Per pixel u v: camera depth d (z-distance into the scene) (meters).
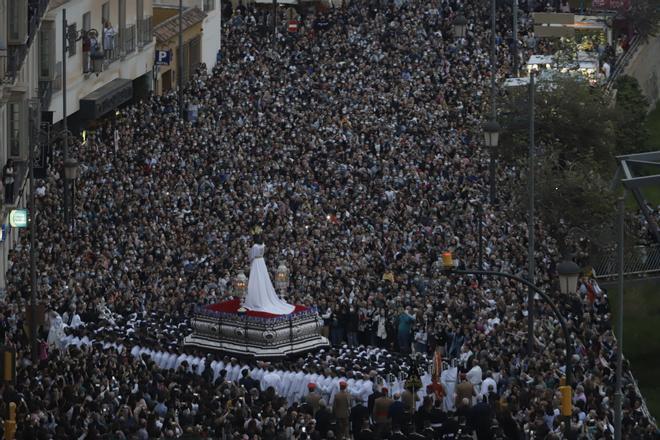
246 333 124.94
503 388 109.44
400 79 199.88
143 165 162.00
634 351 141.12
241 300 128.00
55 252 135.00
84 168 157.12
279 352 124.56
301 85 195.62
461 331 122.50
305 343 126.81
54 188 150.50
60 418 95.25
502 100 168.88
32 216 115.50
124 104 195.00
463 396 107.56
